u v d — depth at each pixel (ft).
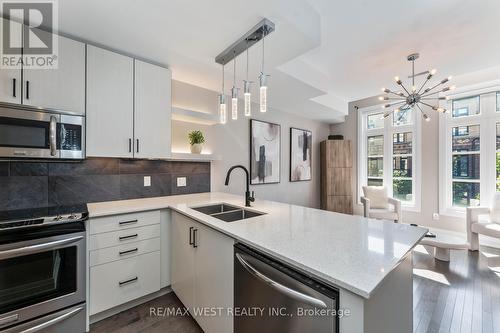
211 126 10.28
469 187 12.43
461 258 9.87
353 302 2.52
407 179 14.75
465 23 6.68
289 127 14.49
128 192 7.91
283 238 3.92
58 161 6.48
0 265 4.45
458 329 5.66
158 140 7.43
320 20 6.32
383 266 2.87
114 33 5.78
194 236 5.64
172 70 7.93
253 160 12.09
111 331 5.57
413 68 9.69
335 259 3.08
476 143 12.20
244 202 7.50
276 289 3.23
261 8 4.69
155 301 6.78
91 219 5.62
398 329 3.58
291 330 3.15
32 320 4.72
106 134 6.41
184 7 4.71
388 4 5.86
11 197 5.99
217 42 6.07
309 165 15.98
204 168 10.03
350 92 13.28
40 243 4.77
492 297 7.00
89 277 5.59
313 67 9.57
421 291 7.35
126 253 6.17
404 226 4.72
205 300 5.16
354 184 16.98
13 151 5.10
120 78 6.65
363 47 8.06
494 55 8.70
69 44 5.83
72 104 5.87
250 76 8.29
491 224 10.11
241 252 4.05
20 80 5.23
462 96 12.42
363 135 16.80
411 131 14.53
